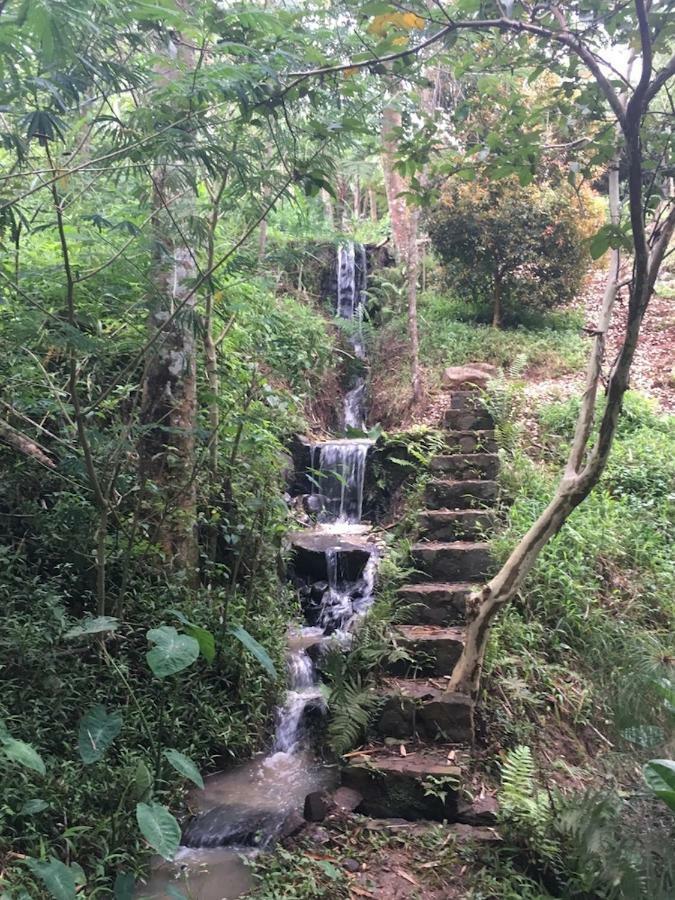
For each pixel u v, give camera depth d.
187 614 4.06
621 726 3.59
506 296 9.23
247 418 4.55
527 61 3.14
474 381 7.57
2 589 3.58
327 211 11.38
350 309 10.42
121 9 2.58
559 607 4.49
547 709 3.93
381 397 8.56
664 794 2.53
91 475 3.32
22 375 4.05
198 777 2.56
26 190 3.62
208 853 3.21
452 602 4.46
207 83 2.72
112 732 2.62
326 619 5.48
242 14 2.62
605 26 2.81
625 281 3.73
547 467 6.20
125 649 3.86
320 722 4.30
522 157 3.38
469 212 8.55
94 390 4.65
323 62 2.89
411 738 3.66
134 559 4.12
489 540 5.01
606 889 2.64
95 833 2.87
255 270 4.57
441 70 6.62
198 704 3.92
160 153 3.06
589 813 2.87
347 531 6.59
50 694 3.34
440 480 5.82
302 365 7.36
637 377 8.04
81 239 4.23
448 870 2.88
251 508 4.67
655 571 4.88
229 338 5.82
